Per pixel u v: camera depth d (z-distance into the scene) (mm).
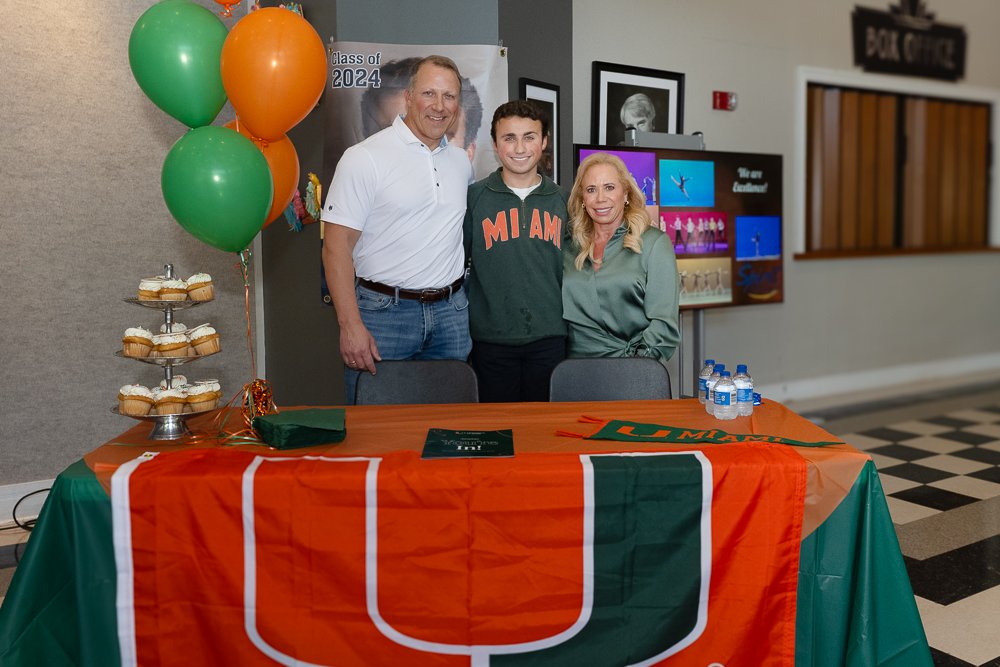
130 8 3688
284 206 2557
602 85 4391
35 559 1669
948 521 3484
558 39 3785
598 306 2980
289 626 1714
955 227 6715
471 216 2951
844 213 6004
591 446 1898
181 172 1985
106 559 1701
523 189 2934
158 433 1994
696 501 1745
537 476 1714
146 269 3828
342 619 1721
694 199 4352
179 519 1696
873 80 6000
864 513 1760
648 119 4594
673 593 1758
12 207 3537
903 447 4633
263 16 2195
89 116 3643
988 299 6969
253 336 4195
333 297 2725
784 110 5523
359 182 2707
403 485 1697
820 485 1772
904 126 6309
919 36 6211
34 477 3676
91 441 3773
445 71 2666
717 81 5156
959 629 2553
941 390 6191
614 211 2902
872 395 6000
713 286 4484
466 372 2721
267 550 1706
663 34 4863
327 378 3648
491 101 3428
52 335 3662
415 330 2852
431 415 2240
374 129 3398
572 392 2715
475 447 1867
